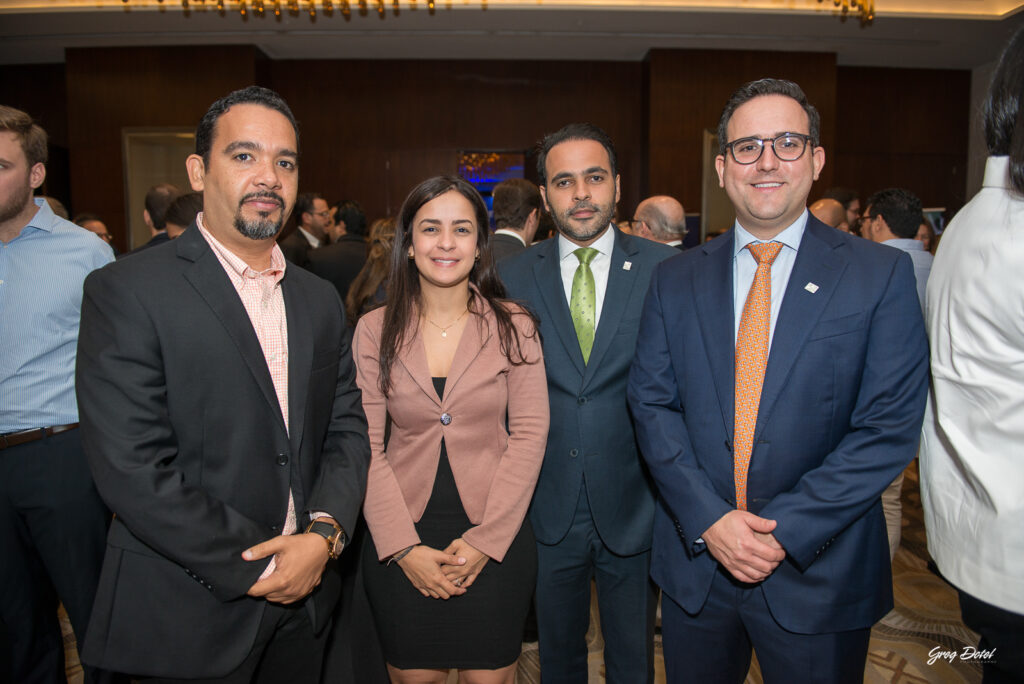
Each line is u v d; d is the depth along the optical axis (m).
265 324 1.37
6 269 1.69
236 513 1.23
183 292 1.24
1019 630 1.04
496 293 1.69
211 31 6.15
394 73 7.15
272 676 1.45
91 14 5.70
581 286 1.77
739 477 1.39
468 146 7.22
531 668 2.29
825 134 6.77
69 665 2.22
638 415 1.51
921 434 1.30
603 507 1.68
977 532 1.11
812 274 1.37
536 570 1.65
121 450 1.15
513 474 1.55
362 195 7.23
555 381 1.71
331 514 1.34
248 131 1.26
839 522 1.27
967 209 1.17
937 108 7.58
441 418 1.55
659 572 1.52
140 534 1.16
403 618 1.55
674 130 6.74
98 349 1.19
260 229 1.28
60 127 7.21
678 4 5.60
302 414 1.35
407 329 1.60
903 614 2.58
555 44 6.60
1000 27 6.07
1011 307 1.03
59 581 1.76
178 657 1.22
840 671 1.35
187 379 1.23
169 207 2.80
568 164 1.71
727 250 1.50
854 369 1.33
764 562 1.29
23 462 1.70
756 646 1.42
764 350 1.39
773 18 5.86
